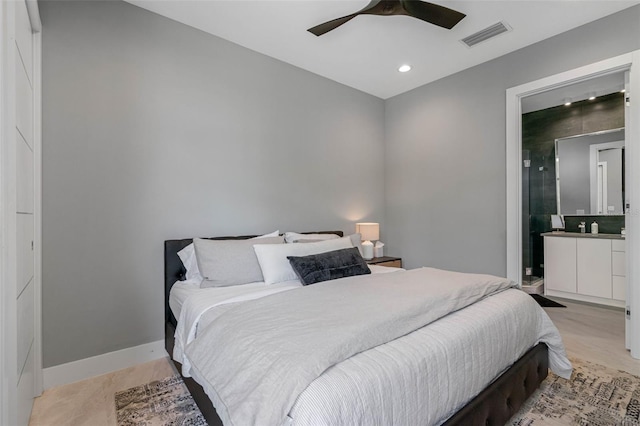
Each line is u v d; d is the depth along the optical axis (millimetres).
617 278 3561
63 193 2021
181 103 2531
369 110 4043
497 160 3131
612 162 3969
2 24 1158
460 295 1658
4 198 1182
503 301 1729
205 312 1648
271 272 2215
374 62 3213
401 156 4023
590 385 1922
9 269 1233
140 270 2326
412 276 2121
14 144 1267
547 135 4500
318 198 3504
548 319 1907
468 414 1250
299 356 1026
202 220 2639
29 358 1676
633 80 2330
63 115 2025
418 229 3834
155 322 2387
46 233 1959
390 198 4156
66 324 2029
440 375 1185
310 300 1583
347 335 1141
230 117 2811
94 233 2139
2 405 1162
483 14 2426
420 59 3152
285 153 3211
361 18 2488
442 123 3590
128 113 2283
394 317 1319
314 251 2438
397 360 1097
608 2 2297
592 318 3215
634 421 1588
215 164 2717
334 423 864
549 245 4129
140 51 2338
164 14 2426
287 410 882
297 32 2676
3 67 1171
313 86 3451
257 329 1267
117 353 2215
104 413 1703
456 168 3465
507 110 3039
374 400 965
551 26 2594
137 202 2318
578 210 4246
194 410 1723
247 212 2920
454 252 3488
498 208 3131
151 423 1613
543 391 1864
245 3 2303
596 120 4055
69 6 2061
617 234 3883
